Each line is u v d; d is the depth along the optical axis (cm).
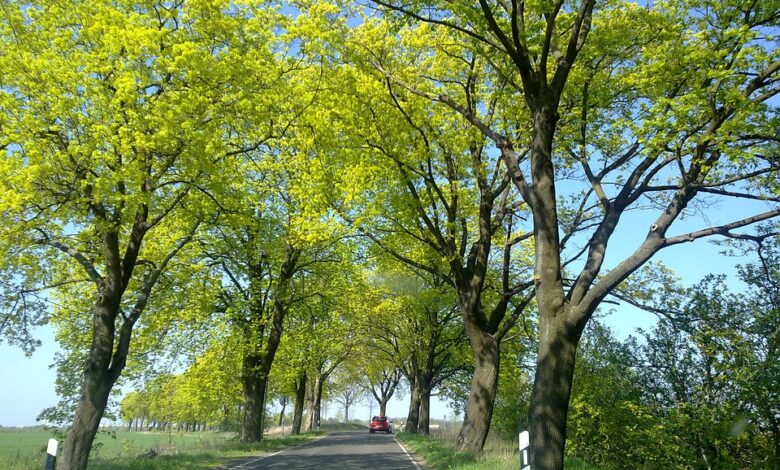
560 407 980
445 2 1129
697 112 1026
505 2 1148
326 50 1570
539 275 1035
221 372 2831
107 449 2495
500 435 2442
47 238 1509
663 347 1611
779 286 1466
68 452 1400
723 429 1378
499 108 1666
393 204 1755
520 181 1152
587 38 1338
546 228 1052
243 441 2761
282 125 1697
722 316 1495
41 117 1322
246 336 2636
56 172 1340
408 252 2178
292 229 2216
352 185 1658
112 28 1297
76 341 2209
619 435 1741
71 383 2188
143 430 6669
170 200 1650
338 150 1670
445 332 3444
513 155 1184
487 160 1875
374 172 1648
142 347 2322
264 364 2722
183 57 1324
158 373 2461
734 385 1421
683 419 1432
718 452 1441
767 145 1123
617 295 1620
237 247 2070
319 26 1515
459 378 4178
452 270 1842
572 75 1377
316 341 3127
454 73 1750
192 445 2738
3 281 1691
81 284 2159
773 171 1118
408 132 1689
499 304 1898
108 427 2334
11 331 1712
